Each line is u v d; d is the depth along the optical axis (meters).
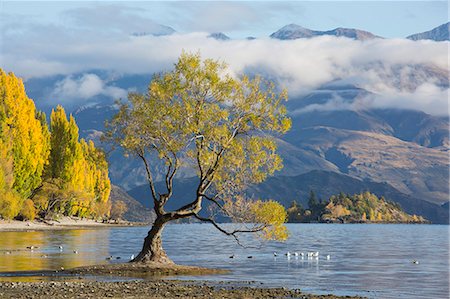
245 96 49.28
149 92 49.78
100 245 88.94
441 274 52.09
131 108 50.50
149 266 49.69
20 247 77.62
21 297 32.09
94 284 38.34
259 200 48.78
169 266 50.31
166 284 39.34
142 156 51.00
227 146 48.41
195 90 49.53
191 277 45.84
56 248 78.12
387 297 37.12
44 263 54.69
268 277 47.59
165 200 50.94
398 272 53.78
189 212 50.19
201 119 48.47
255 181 48.88
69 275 45.19
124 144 50.06
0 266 51.44
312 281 45.38
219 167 48.81
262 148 48.66
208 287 38.19
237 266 57.56
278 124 49.06
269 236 48.44
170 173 50.62
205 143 49.31
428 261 67.75
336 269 55.88
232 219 48.69
